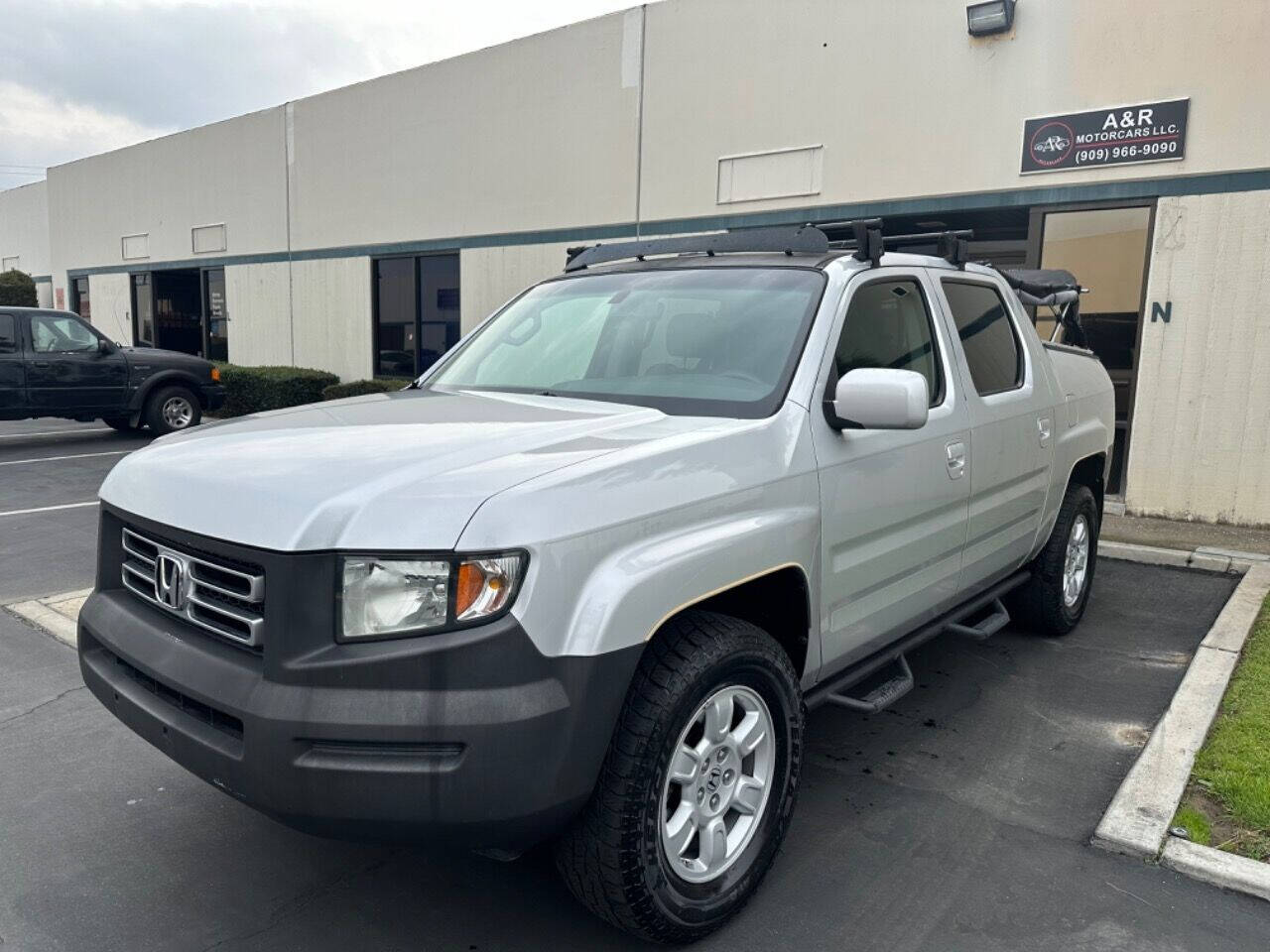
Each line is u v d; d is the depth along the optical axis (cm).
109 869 316
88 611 298
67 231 2317
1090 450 539
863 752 401
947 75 895
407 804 223
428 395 369
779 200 1020
